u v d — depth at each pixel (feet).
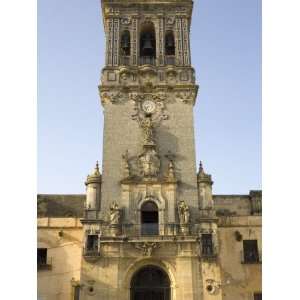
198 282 124.16
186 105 147.23
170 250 126.93
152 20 161.17
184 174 137.69
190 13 163.32
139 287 126.21
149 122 143.33
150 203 134.10
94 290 123.65
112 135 142.41
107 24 159.63
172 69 150.00
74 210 168.76
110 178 136.46
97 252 126.62
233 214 165.17
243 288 136.87
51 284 136.36
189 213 131.75
